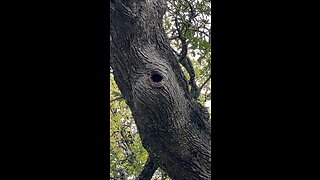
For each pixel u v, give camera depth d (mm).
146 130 2197
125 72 2168
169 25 2844
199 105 2273
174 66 2205
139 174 2881
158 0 2217
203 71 3008
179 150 2225
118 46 2148
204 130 2275
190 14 2854
